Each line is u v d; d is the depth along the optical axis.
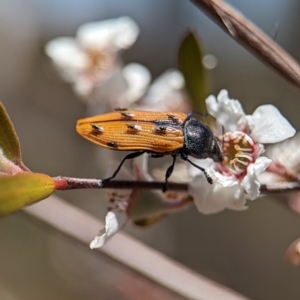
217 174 0.16
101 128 0.16
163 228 0.31
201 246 0.34
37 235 0.31
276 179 0.17
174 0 0.35
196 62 0.18
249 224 0.35
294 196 0.18
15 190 0.15
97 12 0.35
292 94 0.33
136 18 0.35
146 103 0.20
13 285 0.30
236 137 0.17
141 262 0.19
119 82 0.20
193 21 0.35
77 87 0.20
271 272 0.34
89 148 0.31
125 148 0.16
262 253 0.35
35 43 0.34
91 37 0.20
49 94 0.33
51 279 0.29
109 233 0.16
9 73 0.33
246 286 0.34
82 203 0.28
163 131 0.17
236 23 0.16
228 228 0.35
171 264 0.19
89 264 0.27
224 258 0.34
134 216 0.16
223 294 0.18
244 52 0.35
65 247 0.29
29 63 0.33
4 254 0.31
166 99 0.20
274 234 0.35
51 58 0.20
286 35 0.34
